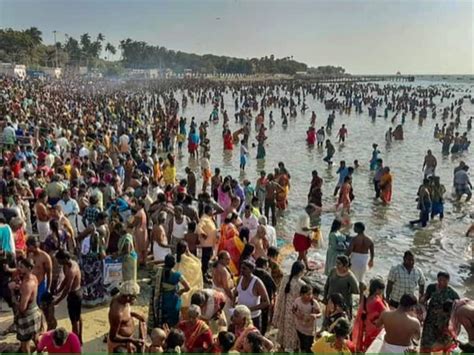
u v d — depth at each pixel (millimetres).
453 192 21719
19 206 12352
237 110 60875
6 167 15289
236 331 6820
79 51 160375
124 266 9773
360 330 7824
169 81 113375
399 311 6777
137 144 27453
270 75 199750
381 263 13398
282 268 12547
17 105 34969
